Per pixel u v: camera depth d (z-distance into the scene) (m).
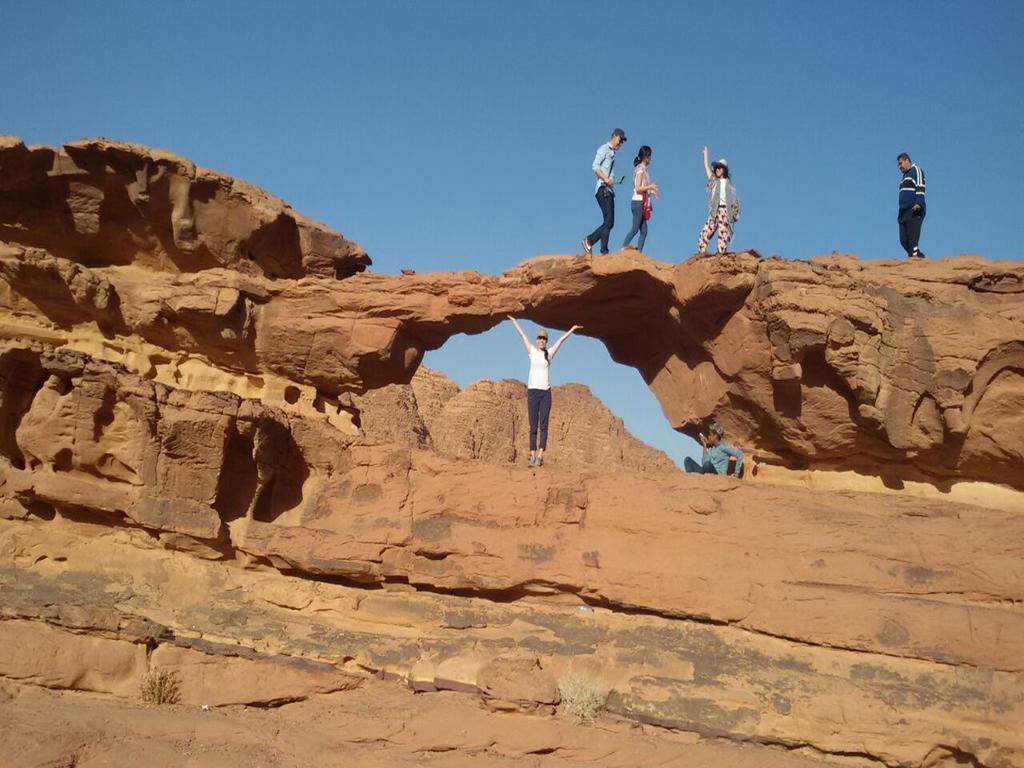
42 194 17.45
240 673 15.32
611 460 42.62
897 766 14.12
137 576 16.11
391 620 16.48
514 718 14.45
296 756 13.56
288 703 15.38
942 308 17.02
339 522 17.16
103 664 14.73
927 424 16.78
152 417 16.27
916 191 18.83
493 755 14.00
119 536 16.39
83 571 15.95
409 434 37.50
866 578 15.49
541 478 17.06
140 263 18.53
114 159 17.42
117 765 12.62
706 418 18.30
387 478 17.39
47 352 16.25
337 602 16.56
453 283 18.02
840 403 16.81
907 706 14.32
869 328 16.31
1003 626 14.47
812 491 16.64
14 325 17.00
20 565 15.77
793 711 14.55
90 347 17.44
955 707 14.16
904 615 14.96
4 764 12.14
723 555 16.02
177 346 18.14
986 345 16.72
